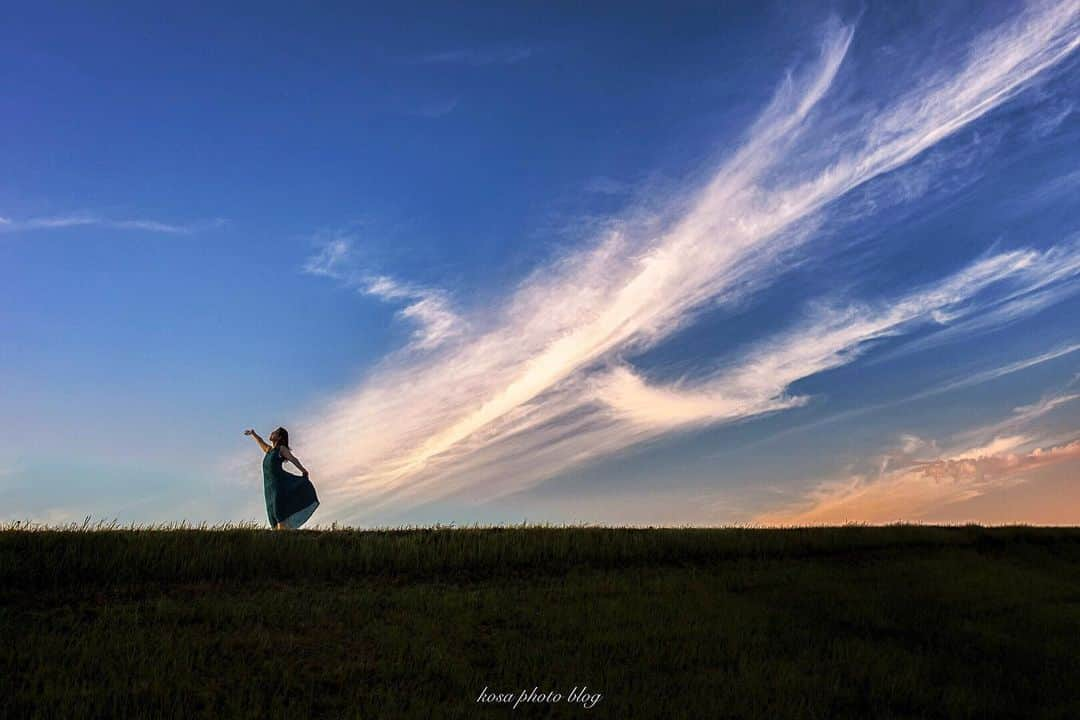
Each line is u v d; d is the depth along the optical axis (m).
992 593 19.30
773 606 17.14
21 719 9.52
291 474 19.73
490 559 19.06
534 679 12.11
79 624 12.72
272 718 10.03
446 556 18.73
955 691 12.69
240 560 16.61
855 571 20.98
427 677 11.88
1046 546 26.97
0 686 10.30
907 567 21.64
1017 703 12.59
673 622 15.30
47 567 14.85
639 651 13.67
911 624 16.42
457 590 16.62
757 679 12.62
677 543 21.95
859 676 13.12
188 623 13.30
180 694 10.53
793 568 20.83
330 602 14.93
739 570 20.36
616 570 19.48
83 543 15.90
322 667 11.95
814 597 17.97
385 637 13.26
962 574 21.30
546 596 16.67
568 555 20.20
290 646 12.60
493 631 14.26
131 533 16.97
